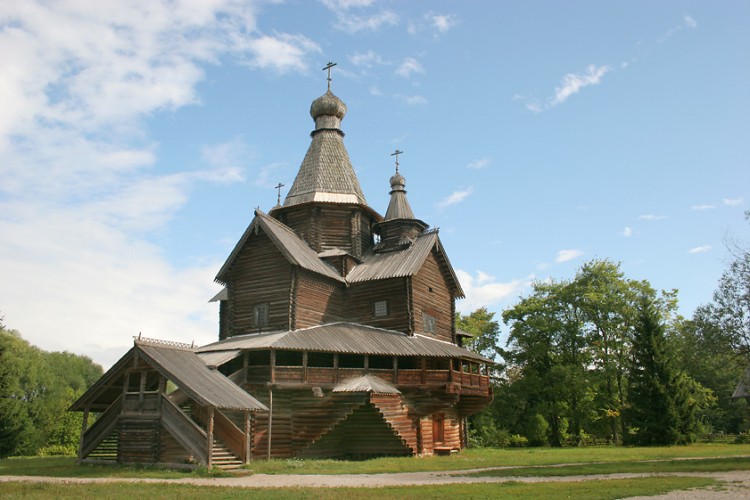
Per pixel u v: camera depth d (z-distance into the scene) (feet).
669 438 135.85
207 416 84.07
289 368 96.32
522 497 47.60
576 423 170.91
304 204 129.59
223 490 54.13
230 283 117.19
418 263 120.37
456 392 110.63
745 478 59.21
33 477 69.56
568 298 171.12
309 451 101.35
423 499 47.34
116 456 84.07
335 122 144.56
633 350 148.25
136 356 81.66
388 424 99.45
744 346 103.71
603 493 48.88
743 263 103.81
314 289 115.14
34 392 191.01
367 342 107.45
